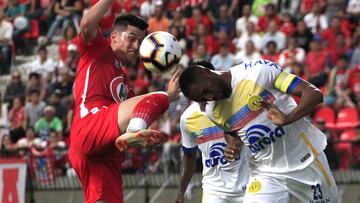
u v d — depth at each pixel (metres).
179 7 40.53
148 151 29.69
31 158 30.06
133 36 15.62
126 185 29.69
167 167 29.53
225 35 38.06
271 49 36.12
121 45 15.66
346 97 32.56
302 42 37.38
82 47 15.41
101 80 15.38
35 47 43.94
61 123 33.69
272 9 38.97
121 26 15.70
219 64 36.16
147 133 13.88
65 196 29.86
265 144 15.66
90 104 15.23
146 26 15.80
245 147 18.78
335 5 39.47
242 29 39.09
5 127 34.88
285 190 15.88
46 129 33.28
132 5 40.97
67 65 37.62
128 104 14.59
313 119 31.98
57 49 42.41
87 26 15.08
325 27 39.09
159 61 15.22
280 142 15.63
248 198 15.98
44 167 30.06
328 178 16.00
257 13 40.00
